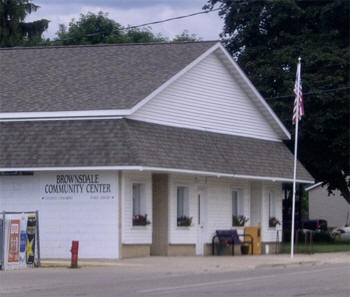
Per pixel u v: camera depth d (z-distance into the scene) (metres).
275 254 40.72
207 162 35.94
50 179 33.22
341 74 51.50
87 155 31.92
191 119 36.94
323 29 53.62
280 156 42.03
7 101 34.28
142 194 34.19
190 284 24.67
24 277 26.39
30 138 32.88
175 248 35.81
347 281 25.55
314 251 43.34
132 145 31.88
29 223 29.62
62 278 26.25
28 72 37.22
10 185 33.53
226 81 39.44
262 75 53.03
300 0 53.91
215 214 38.56
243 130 40.47
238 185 40.31
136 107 32.56
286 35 53.97
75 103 33.38
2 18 62.78
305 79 51.41
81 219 32.88
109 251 32.62
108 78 35.47
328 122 51.25
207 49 37.44
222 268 30.56
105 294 22.12
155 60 36.88
